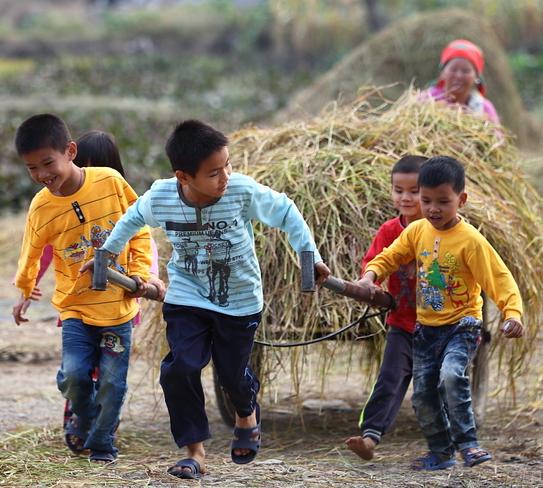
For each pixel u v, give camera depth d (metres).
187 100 61.94
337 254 13.84
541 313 15.03
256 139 15.57
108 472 12.34
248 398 11.62
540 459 13.11
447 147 15.06
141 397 16.94
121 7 113.75
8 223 30.53
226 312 11.37
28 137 12.08
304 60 84.50
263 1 91.00
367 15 81.69
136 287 11.70
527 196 15.68
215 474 12.29
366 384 15.14
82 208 12.48
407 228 12.38
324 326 13.84
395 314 12.84
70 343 12.62
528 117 41.00
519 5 75.88
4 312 23.06
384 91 37.34
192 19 96.12
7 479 12.02
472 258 11.87
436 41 37.59
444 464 12.55
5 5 111.94
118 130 45.69
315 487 11.68
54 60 86.81
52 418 15.57
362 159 14.65
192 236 11.27
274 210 11.21
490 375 17.50
